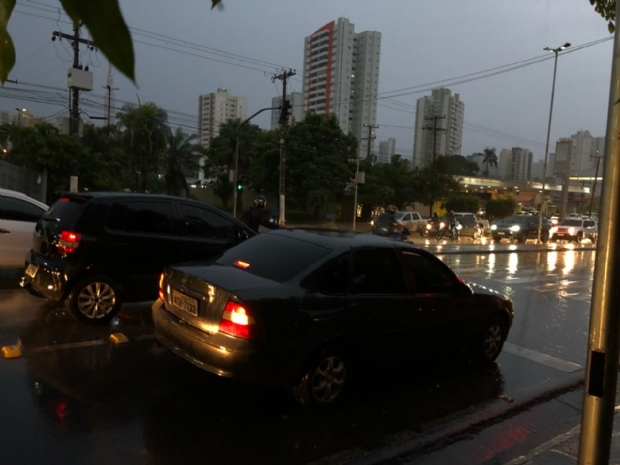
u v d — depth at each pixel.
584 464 2.35
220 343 4.20
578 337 8.20
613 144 2.17
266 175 40.41
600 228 2.24
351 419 4.58
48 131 24.00
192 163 44.91
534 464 3.96
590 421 2.31
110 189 26.03
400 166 46.56
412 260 5.50
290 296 4.41
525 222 31.62
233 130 44.78
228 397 4.78
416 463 3.96
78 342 5.95
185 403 4.60
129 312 7.30
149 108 34.34
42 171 23.56
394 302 5.09
